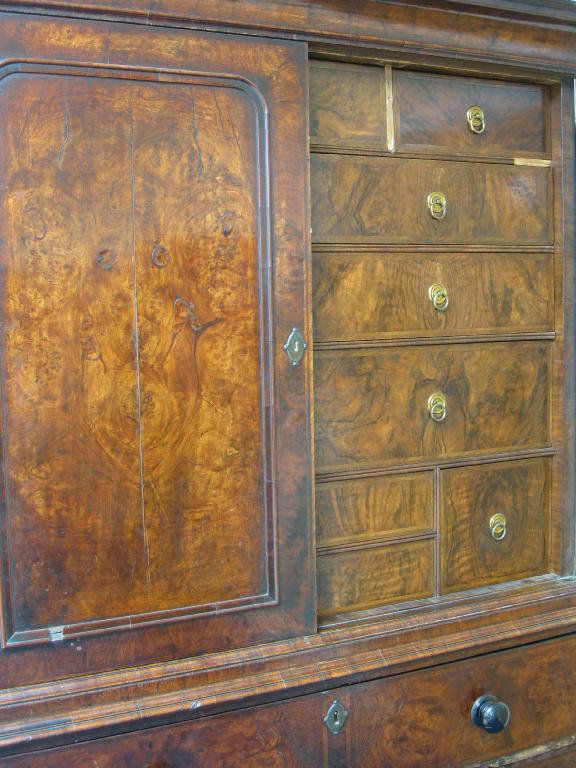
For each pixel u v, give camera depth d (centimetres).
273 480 139
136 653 131
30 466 124
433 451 162
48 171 121
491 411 167
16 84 119
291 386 139
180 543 134
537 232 169
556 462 173
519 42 154
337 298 150
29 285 122
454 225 160
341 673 141
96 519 128
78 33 121
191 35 128
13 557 124
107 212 125
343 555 154
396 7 140
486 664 158
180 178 129
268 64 133
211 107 130
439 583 163
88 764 125
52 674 126
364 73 150
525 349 170
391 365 156
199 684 133
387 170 152
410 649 149
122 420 129
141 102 126
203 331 133
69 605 127
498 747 161
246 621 139
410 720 151
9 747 119
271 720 138
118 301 127
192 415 133
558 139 168
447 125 158
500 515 169
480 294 164
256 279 136
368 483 155
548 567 175
